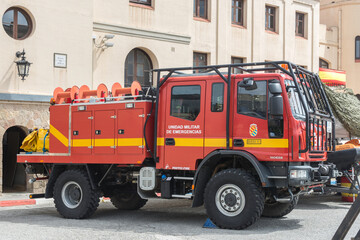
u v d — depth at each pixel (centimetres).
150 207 1318
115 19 1852
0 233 928
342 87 1581
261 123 933
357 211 540
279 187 955
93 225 1017
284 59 2455
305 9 2581
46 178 1223
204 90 986
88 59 1739
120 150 1063
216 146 965
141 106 1042
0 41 1552
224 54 2197
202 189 985
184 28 2048
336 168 1170
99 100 1125
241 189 926
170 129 1012
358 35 2828
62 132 1149
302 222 1029
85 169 1132
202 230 938
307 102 983
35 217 1145
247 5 2302
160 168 1017
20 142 1752
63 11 1683
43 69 1636
